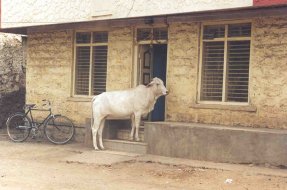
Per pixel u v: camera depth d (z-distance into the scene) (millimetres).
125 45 14773
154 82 13305
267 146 10898
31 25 15516
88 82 15883
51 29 16469
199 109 13164
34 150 14148
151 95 13312
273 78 11898
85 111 15688
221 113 12734
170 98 13727
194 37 13281
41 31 16844
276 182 9625
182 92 13508
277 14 11656
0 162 12305
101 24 15039
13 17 15992
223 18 12531
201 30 13211
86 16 14094
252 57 12219
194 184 9750
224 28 12852
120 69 14883
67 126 15672
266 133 10914
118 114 13602
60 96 16391
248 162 11172
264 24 12039
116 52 14977
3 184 9648
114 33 15008
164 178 10320
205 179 10102
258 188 9250
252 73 12211
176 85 13633
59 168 11586
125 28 14758
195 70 13266
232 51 12742
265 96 12008
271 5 10648
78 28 15742
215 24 12945
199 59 13227
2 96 19984
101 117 13750
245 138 11211
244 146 11219
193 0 11852
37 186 9484
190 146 12062
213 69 13117
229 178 10031
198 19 12984
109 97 13633
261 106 12062
